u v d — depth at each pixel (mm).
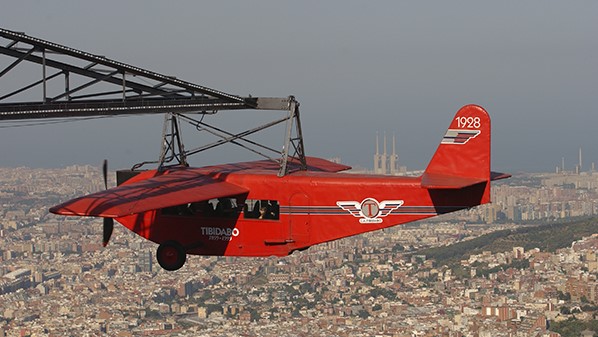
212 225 32531
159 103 31734
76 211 27125
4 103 28359
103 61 30594
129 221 33062
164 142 34344
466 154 31453
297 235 32250
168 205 28609
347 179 32000
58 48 29875
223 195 31062
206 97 32906
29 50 29750
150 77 31422
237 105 32875
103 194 29219
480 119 31297
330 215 32062
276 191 32250
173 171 34062
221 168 35000
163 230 32906
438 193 31422
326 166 38188
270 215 32375
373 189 31812
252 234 32406
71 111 29875
